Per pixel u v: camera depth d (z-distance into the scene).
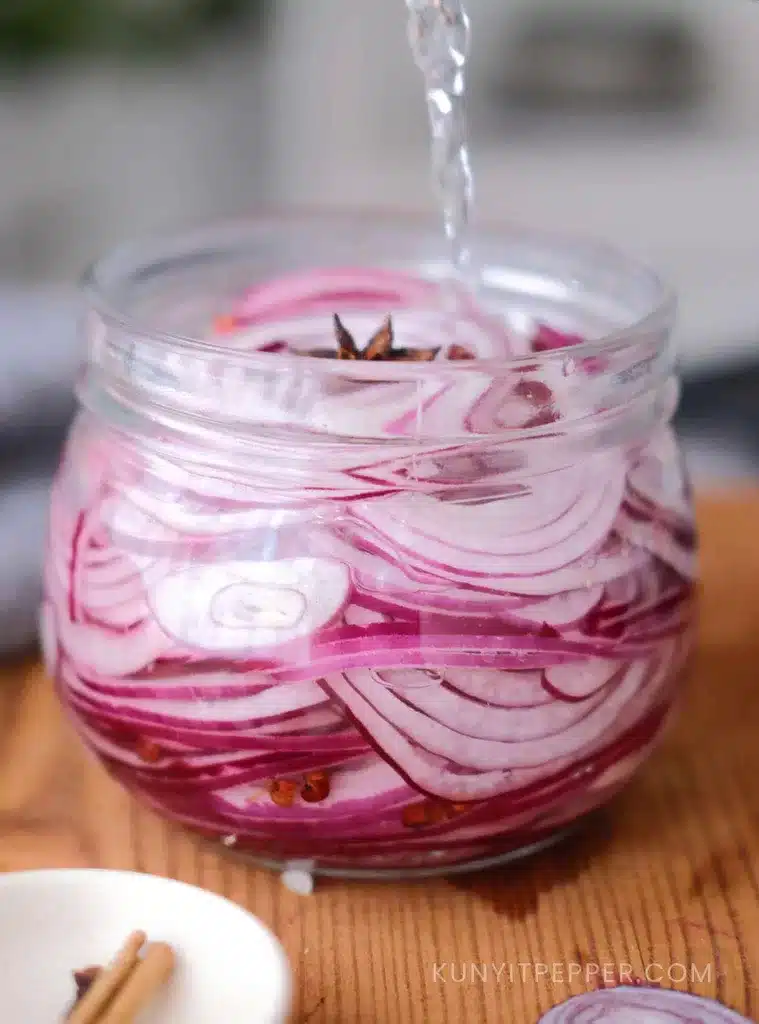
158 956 0.26
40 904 0.27
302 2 0.60
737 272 0.66
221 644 0.26
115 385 0.27
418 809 0.27
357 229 0.36
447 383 0.26
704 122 0.64
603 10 0.62
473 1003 0.27
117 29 0.58
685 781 0.33
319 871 0.29
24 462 0.46
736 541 0.44
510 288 0.34
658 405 0.28
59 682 0.29
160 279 0.33
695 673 0.37
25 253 0.61
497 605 0.26
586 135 0.64
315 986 0.27
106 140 0.60
